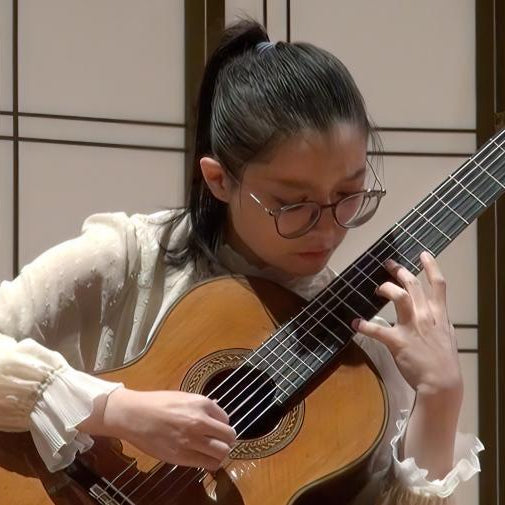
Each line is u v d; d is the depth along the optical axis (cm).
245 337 253
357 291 255
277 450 233
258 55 252
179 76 485
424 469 230
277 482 227
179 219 273
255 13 493
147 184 481
